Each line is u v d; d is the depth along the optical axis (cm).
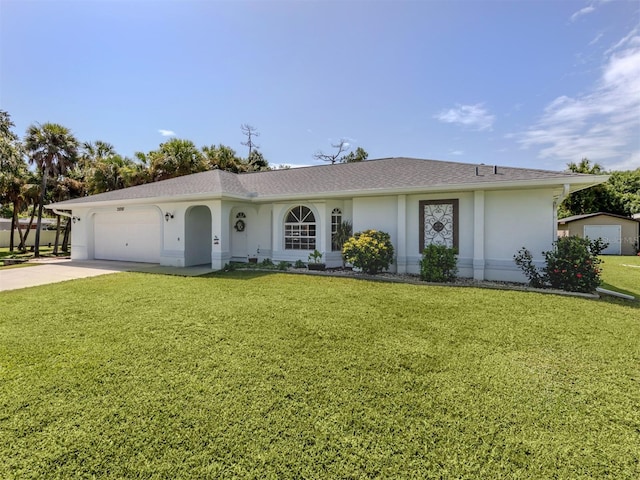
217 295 775
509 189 962
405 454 254
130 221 1573
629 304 700
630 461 246
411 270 1099
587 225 2470
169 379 367
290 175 1541
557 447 261
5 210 3997
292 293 796
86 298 749
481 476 232
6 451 253
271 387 351
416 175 1141
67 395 333
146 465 241
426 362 414
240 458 249
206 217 1492
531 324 561
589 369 397
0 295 793
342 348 457
